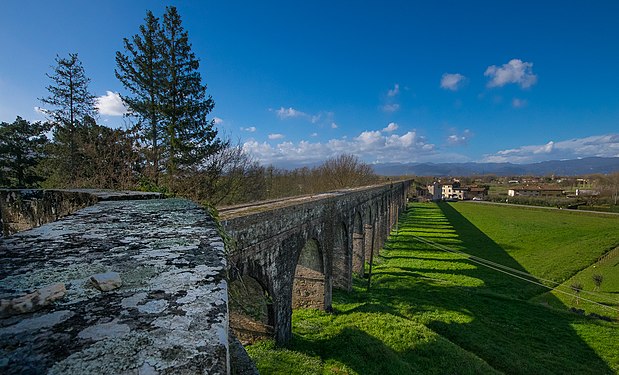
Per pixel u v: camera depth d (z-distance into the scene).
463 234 41.06
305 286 14.92
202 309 1.33
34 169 23.34
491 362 12.61
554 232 42.12
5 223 6.46
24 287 1.41
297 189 52.59
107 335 1.10
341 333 12.66
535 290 21.69
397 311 16.28
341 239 17.91
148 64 18.73
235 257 7.41
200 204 4.57
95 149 13.49
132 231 2.67
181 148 18.72
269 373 9.16
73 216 3.34
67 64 23.02
